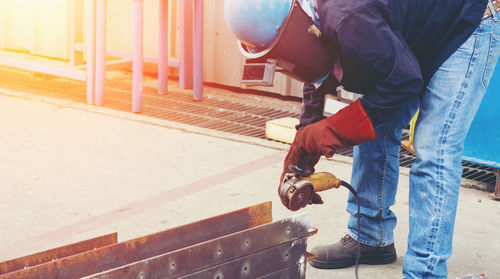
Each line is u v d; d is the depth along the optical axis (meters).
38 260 1.59
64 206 2.93
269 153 3.82
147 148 3.82
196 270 1.60
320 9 1.75
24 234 2.63
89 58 4.65
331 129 1.90
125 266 1.47
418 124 2.04
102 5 4.54
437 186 2.01
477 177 3.57
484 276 2.18
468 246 2.64
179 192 3.15
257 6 1.73
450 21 1.89
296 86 5.21
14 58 5.12
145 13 5.75
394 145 2.31
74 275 1.52
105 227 2.72
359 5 1.70
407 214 2.95
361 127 1.88
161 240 1.69
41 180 3.24
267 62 1.78
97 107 4.65
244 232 1.68
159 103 4.95
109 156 3.65
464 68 1.92
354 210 2.43
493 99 3.04
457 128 1.97
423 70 1.99
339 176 3.43
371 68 1.75
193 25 5.33
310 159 2.06
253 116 4.73
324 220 2.85
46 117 4.38
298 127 2.25
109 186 3.20
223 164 3.59
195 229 1.76
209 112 4.79
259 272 1.75
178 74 5.80
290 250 1.82
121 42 5.88
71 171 3.39
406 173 3.50
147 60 5.23
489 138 3.09
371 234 2.42
